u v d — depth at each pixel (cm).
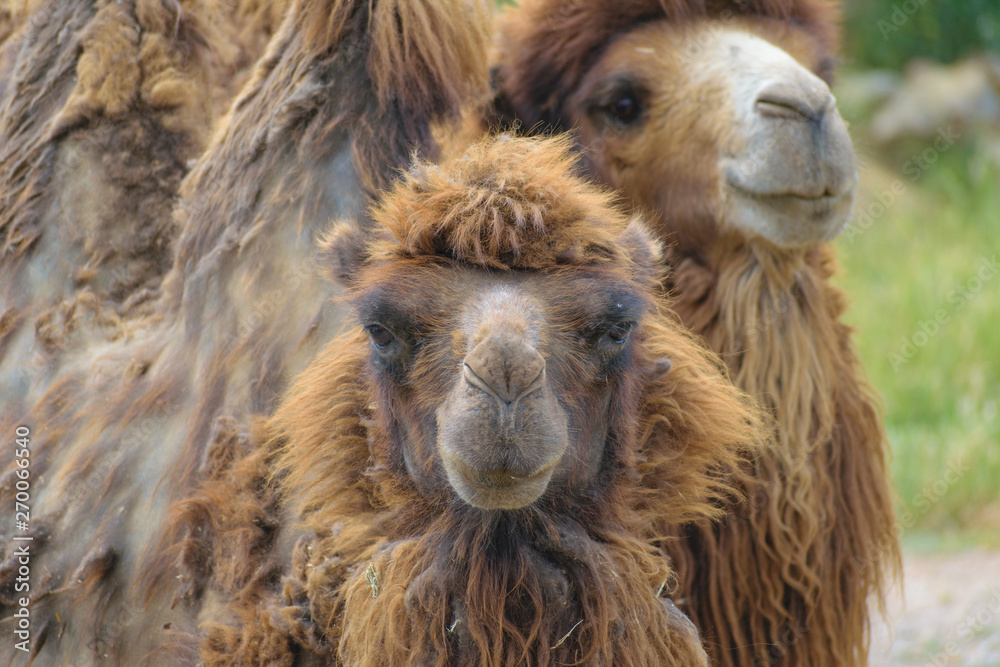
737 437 1309
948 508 3369
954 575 2942
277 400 1311
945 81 6800
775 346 1719
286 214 1379
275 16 1642
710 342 1755
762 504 1686
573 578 1125
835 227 1680
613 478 1165
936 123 6519
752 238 1708
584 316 1067
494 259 1059
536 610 1107
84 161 1603
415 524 1151
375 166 1390
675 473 1256
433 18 1445
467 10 1500
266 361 1324
